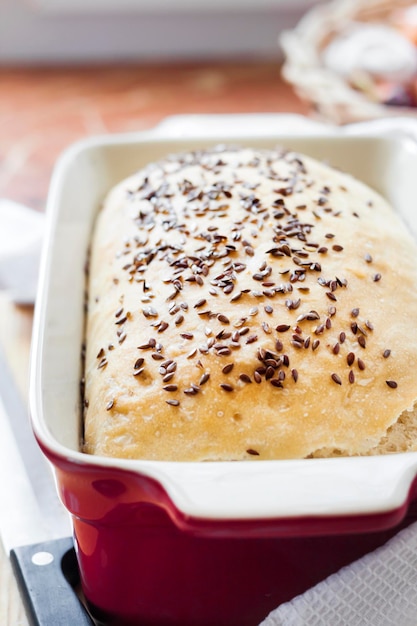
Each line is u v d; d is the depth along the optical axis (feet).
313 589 1.37
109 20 3.12
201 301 1.54
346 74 2.43
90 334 1.66
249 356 1.46
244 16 3.19
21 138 2.67
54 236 1.72
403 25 2.49
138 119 2.78
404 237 1.76
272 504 1.21
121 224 1.80
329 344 1.48
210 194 1.76
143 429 1.44
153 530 1.34
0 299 2.06
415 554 1.38
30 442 1.71
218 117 2.27
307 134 2.00
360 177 2.00
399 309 1.56
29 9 3.05
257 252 1.61
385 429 1.44
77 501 1.32
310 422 1.42
